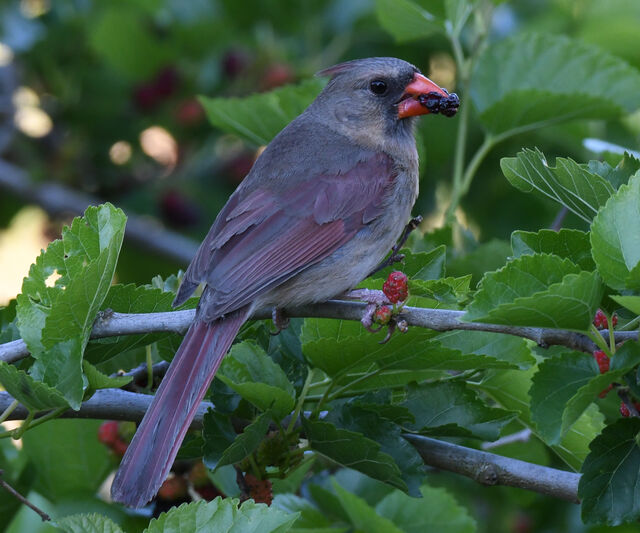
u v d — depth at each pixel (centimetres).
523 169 729
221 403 775
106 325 758
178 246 1530
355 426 755
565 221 1300
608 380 625
